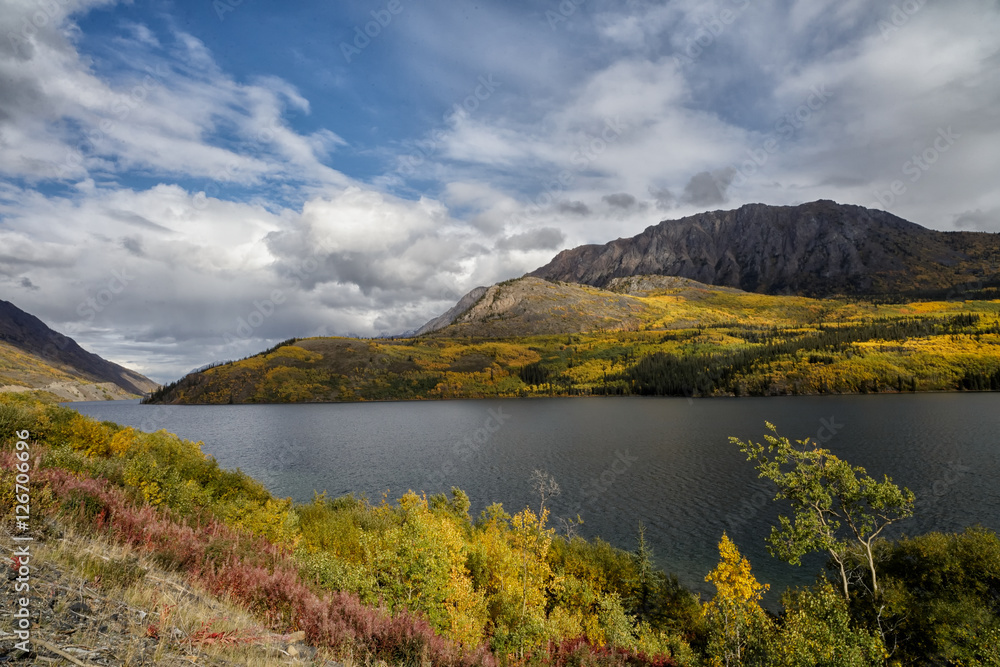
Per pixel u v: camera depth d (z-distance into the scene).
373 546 17.75
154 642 5.79
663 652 23.05
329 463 89.50
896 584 23.70
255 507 21.50
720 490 62.72
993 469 67.00
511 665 14.11
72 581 6.50
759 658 18.00
